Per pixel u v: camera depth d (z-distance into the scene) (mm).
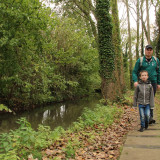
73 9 20297
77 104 16109
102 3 9867
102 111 7430
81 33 16906
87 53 17609
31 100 13906
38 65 9969
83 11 20234
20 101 12977
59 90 17641
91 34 20953
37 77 13273
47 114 11969
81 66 17656
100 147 3842
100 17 9969
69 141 4145
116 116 6762
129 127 5195
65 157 3381
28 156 3061
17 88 12555
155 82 4965
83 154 3504
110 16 9961
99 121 5973
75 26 16953
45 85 12281
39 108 14148
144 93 4555
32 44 8555
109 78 10039
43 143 3814
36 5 7430
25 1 7219
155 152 2988
